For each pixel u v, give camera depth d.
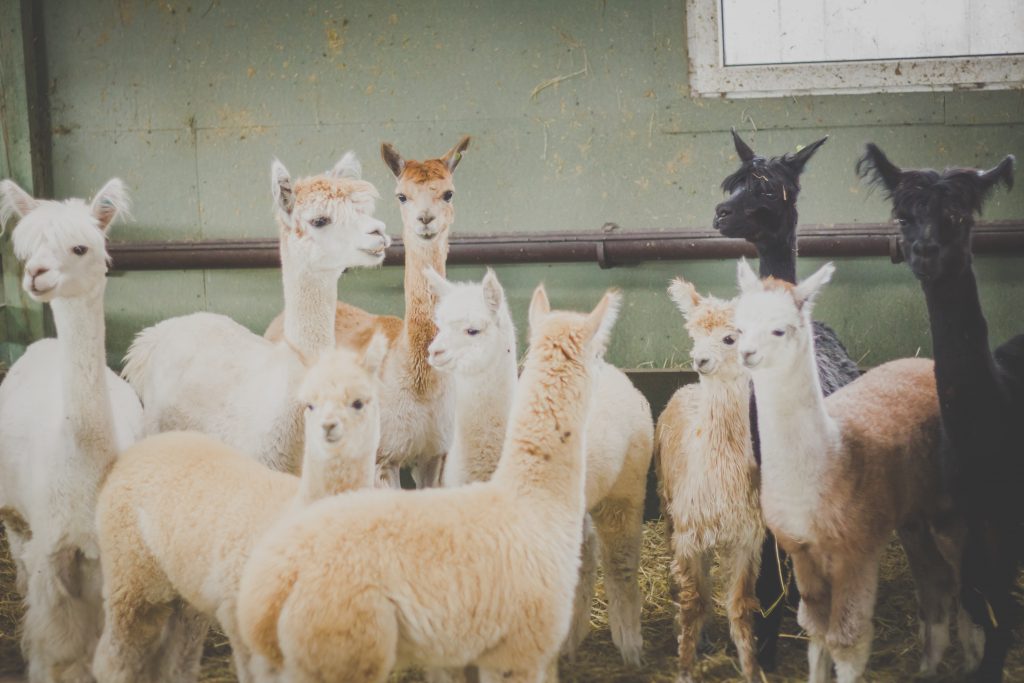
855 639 4.65
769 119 7.43
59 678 4.79
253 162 7.77
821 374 5.73
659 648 5.61
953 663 5.44
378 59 7.62
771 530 4.82
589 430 5.23
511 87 7.58
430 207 5.67
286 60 7.67
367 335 5.61
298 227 5.32
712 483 4.87
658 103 7.50
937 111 7.30
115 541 4.39
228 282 7.87
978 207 4.92
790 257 5.89
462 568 3.70
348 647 3.52
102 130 7.82
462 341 4.89
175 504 4.30
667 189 7.56
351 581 3.54
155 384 5.90
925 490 5.13
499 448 5.04
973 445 4.89
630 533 5.46
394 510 3.75
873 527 4.73
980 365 4.91
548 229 7.65
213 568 4.18
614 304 4.18
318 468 4.12
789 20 7.39
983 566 4.94
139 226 7.87
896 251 7.20
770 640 5.32
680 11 7.43
